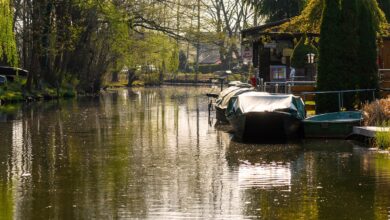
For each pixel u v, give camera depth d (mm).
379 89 29203
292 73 38750
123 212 14875
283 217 14312
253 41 45688
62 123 35531
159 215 14609
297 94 34281
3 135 29750
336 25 28953
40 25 56531
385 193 16328
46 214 14781
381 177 18250
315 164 20531
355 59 28906
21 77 60094
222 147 24953
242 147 24828
